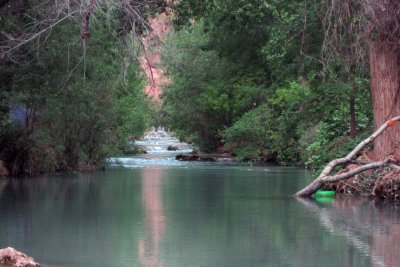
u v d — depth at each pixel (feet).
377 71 66.80
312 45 84.28
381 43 65.92
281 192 72.18
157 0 88.74
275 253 36.94
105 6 65.98
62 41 85.76
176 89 182.60
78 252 37.22
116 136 130.62
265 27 137.39
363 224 47.83
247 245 39.45
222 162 148.56
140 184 83.35
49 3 74.69
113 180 90.74
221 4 135.13
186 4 98.43
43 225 47.14
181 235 42.91
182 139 222.48
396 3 61.67
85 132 114.11
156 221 49.16
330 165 67.31
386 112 66.44
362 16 62.08
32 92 90.48
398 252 37.24
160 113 191.93
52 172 106.11
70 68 90.22
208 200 63.46
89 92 101.04
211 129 187.83
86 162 115.85
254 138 150.92
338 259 35.27
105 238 41.65
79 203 60.85
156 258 35.70
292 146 137.69
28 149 100.22
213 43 167.22
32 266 32.50
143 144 248.93
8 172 98.17
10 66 85.51
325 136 85.51
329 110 84.58
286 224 47.80
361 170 64.64
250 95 161.38
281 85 153.69
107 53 98.17
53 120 104.17
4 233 43.57
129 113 134.92
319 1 72.28
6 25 79.61
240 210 55.77
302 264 34.17
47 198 65.10
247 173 106.83
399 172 62.64
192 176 99.60
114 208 57.00
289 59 93.40
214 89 170.30
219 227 46.29
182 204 60.03
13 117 104.01
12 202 61.62
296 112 92.58
